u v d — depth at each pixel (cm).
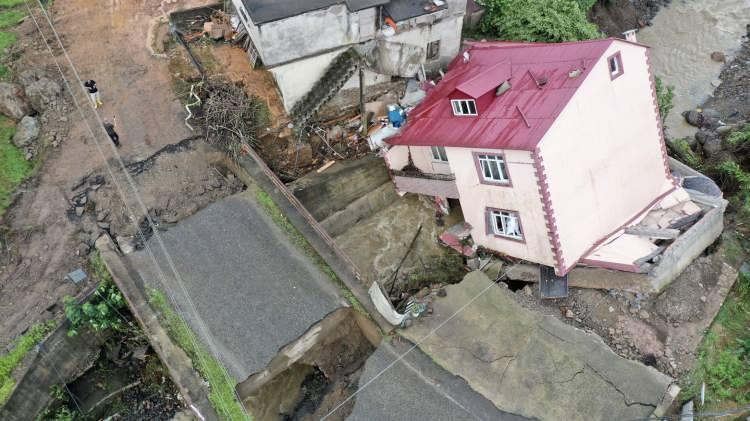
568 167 1683
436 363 1659
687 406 1595
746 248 2064
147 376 1917
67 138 2195
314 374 1916
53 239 1964
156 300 1806
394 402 1606
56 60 2405
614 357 1622
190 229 2006
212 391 1647
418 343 1705
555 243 1706
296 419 1823
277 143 2225
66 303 1773
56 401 1794
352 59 2070
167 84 2336
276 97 2272
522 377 1606
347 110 2312
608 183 1831
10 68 2361
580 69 1658
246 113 2203
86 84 2202
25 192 2075
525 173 1658
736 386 1678
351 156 2305
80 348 1820
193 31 2520
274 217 2050
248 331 1766
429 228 2136
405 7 2091
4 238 1962
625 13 3644
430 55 2297
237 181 2178
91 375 1883
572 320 1761
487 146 1700
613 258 1791
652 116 1916
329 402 1773
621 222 1931
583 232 1797
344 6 1944
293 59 2002
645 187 1981
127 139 2186
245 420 1605
